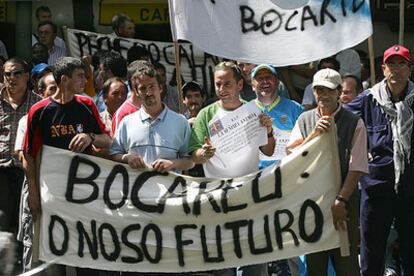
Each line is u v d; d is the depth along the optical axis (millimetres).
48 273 6262
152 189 8211
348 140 8008
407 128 8578
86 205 8250
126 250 8250
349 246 8047
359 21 9078
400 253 8773
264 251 8141
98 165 8250
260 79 9219
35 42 13070
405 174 8586
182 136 8250
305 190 8086
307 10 9062
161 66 11609
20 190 9281
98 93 10609
